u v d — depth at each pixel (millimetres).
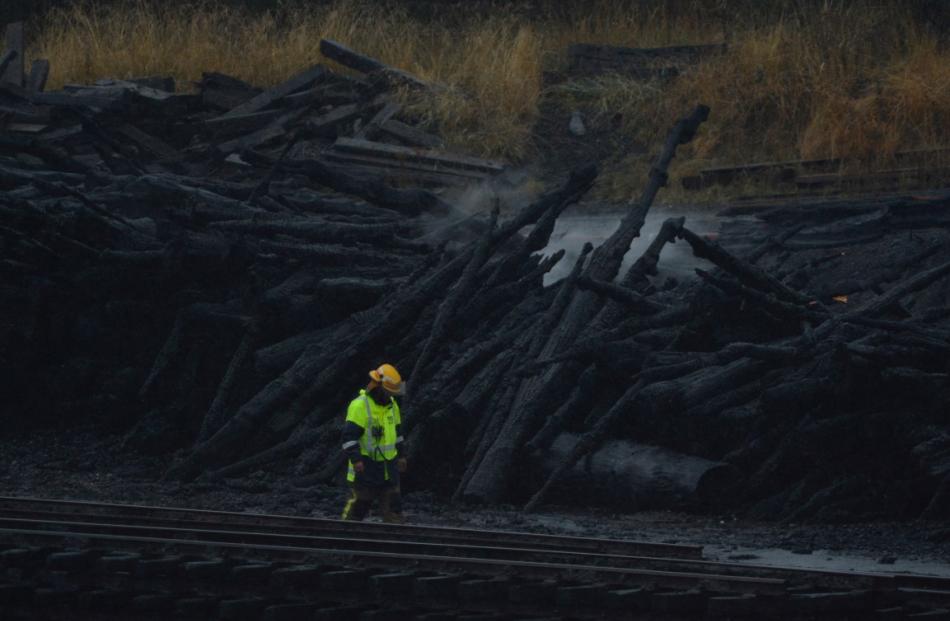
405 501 40125
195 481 43469
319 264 50688
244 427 44281
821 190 64188
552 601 22438
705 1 86750
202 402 48406
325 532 28047
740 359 40000
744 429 37812
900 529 34312
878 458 36438
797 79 73625
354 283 47594
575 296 46156
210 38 88062
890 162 65062
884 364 36812
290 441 43719
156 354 50500
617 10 88188
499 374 43531
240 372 47594
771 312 41281
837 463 36844
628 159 74062
